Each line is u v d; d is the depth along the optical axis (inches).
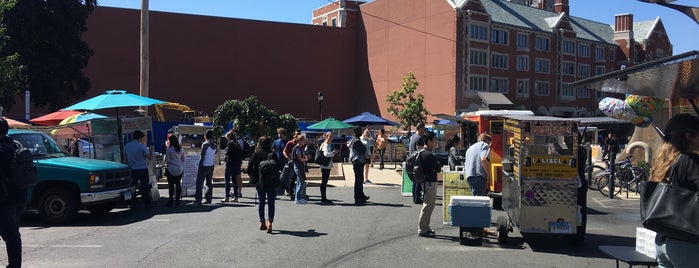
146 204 466.0
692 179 143.5
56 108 1263.5
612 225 403.9
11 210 231.6
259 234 348.8
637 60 2536.9
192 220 403.2
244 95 2149.4
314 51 2288.4
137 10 1984.5
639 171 610.2
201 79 2078.0
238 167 517.3
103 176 406.3
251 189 626.2
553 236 353.4
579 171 322.7
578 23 2461.9
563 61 2209.6
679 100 261.1
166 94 2021.4
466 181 391.5
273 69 2204.7
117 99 478.3
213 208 467.5
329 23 2485.2
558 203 307.6
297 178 504.4
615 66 2485.2
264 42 2191.2
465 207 318.7
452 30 1876.2
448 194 395.5
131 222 397.4
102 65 1923.0
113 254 291.3
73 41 1259.8
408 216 430.6
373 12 2281.0
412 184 544.4
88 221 405.1
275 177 352.5
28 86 1188.5
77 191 399.2
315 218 414.9
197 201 481.7
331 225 385.1
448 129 977.5
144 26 615.8
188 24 2063.2
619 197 582.2
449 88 1881.2
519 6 2225.6
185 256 286.7
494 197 464.8
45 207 391.9
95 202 398.3
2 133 234.4
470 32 1902.1
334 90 2325.3
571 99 2233.0
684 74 179.9
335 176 718.5
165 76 2020.2
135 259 279.7
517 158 320.2
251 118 969.5
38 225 389.7
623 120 638.5
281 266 267.7
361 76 2348.7
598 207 506.9
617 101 636.1
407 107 1836.9
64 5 1210.0
